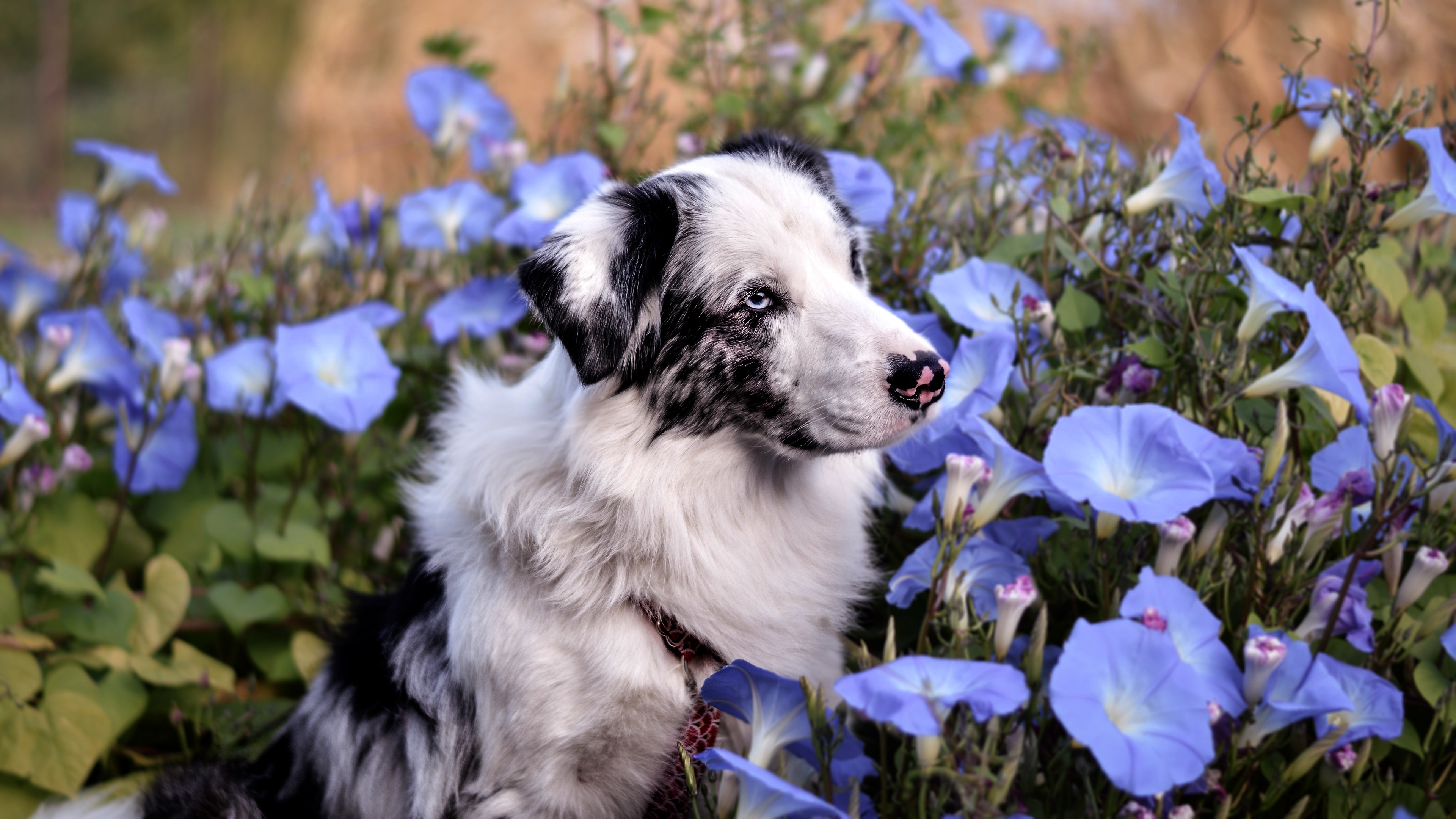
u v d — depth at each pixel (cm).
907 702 150
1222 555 205
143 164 411
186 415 332
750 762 162
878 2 413
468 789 230
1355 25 482
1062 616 227
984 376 237
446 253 413
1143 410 192
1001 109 547
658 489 235
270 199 453
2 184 1534
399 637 253
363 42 753
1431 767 194
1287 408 235
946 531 194
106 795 276
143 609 299
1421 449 242
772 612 245
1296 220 293
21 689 271
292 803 265
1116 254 278
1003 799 153
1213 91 529
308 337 317
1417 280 316
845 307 228
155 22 2128
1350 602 196
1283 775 175
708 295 233
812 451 230
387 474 356
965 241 316
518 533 234
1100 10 565
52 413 339
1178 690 157
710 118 436
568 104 489
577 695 226
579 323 226
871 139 443
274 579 334
